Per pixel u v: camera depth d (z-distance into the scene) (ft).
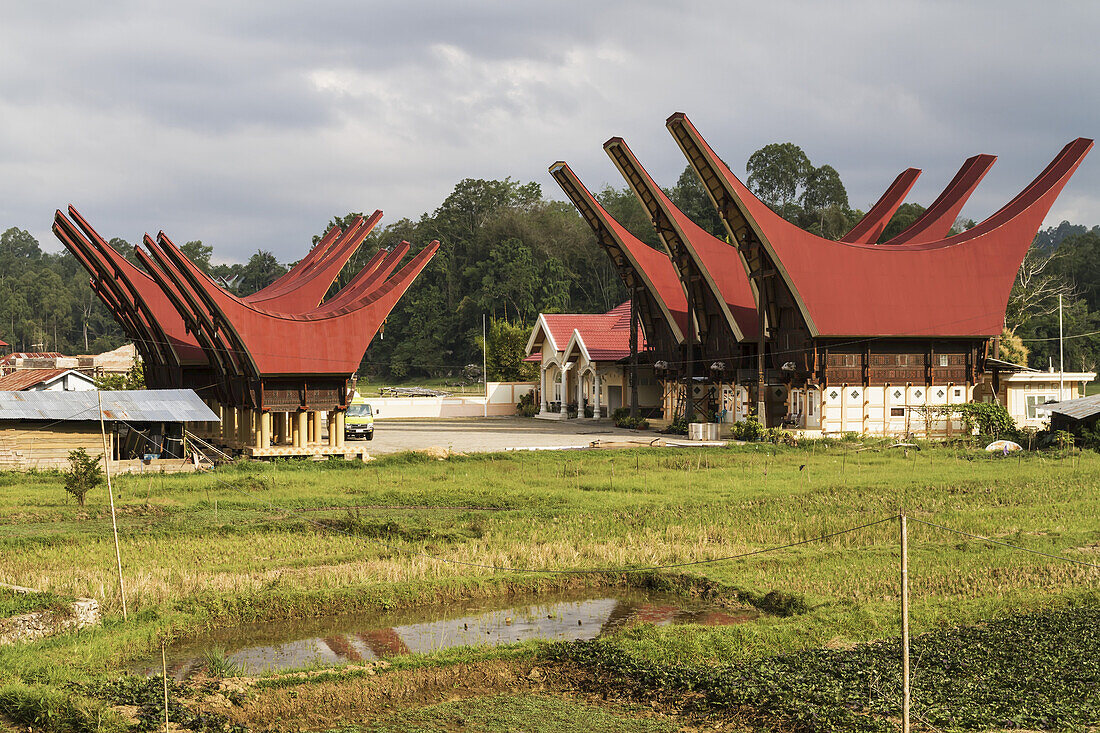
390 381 433.07
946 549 75.66
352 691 49.62
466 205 477.36
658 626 58.23
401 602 66.08
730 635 55.57
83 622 59.16
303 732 45.70
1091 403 153.69
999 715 42.91
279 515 92.38
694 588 68.64
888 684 46.78
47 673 50.57
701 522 88.28
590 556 76.23
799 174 418.10
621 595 68.95
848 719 42.93
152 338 168.96
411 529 84.48
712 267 173.17
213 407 169.68
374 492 105.91
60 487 108.37
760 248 159.94
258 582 67.82
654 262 191.93
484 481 114.01
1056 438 146.30
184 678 51.83
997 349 190.80
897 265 167.22
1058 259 363.15
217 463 127.75
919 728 41.88
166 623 59.11
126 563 73.10
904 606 40.68
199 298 135.74
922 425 164.96
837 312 159.84
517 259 409.69
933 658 50.31
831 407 161.07
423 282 446.19
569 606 66.44
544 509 94.68
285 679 49.93
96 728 43.75
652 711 47.21
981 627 55.83
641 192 170.60
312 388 139.23
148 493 103.45
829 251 162.20
